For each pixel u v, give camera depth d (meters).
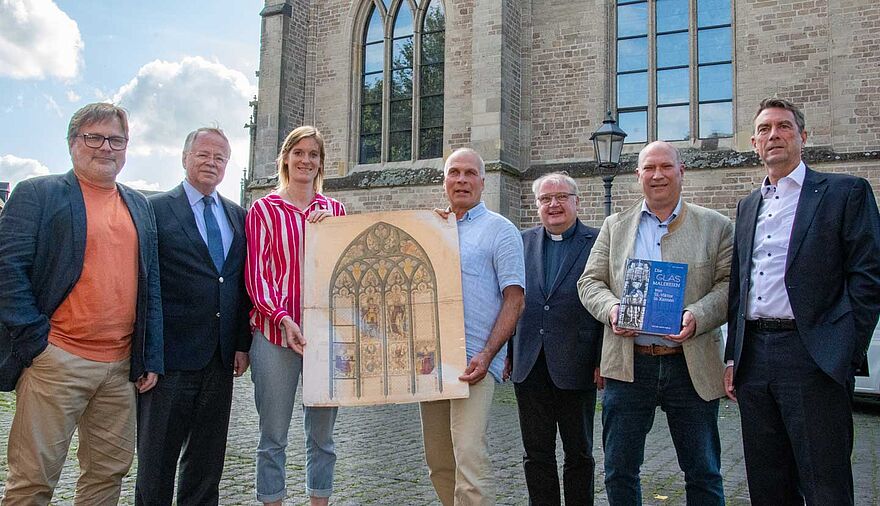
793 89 15.55
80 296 4.09
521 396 5.04
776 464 3.95
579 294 4.76
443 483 4.59
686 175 16.06
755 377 3.97
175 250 4.60
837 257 3.79
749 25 16.00
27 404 4.00
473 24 17.56
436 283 4.30
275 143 20.08
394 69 19.92
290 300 4.71
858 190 3.81
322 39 20.86
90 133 4.17
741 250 4.12
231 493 6.04
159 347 4.39
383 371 4.27
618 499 4.41
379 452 7.84
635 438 4.43
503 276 4.32
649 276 4.23
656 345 4.38
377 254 4.41
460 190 4.45
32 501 4.04
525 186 17.64
